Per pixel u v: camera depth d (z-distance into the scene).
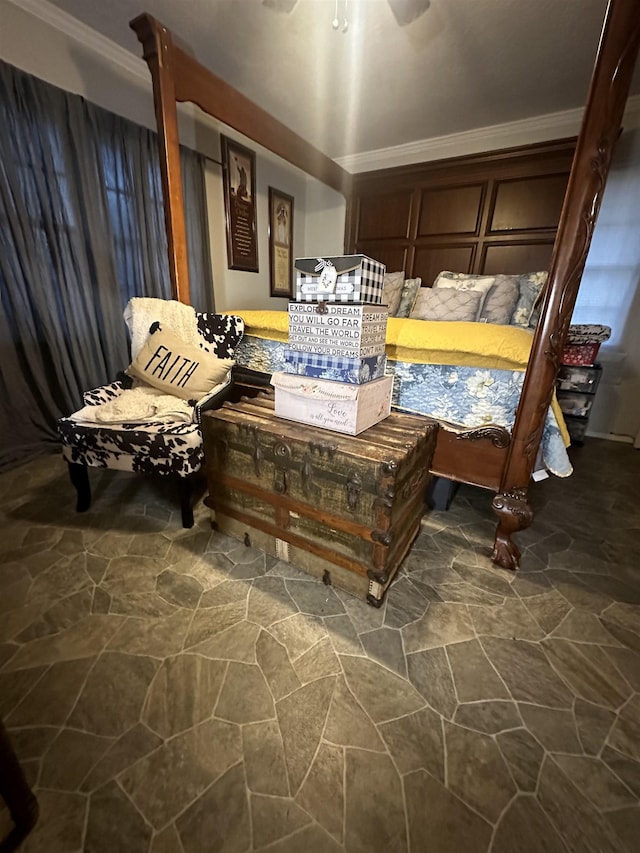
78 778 0.76
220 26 1.92
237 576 1.33
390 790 0.76
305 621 1.15
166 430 1.49
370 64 2.19
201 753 0.81
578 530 1.69
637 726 0.89
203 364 1.77
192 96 1.69
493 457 1.37
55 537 1.51
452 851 0.68
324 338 1.23
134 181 2.41
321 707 0.91
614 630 1.15
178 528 1.59
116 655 1.02
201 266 2.96
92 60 2.13
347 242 3.67
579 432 2.81
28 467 2.08
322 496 1.20
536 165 2.79
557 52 2.04
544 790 0.77
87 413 1.61
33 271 2.04
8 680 0.95
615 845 0.69
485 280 2.57
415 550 1.52
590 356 2.70
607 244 2.75
